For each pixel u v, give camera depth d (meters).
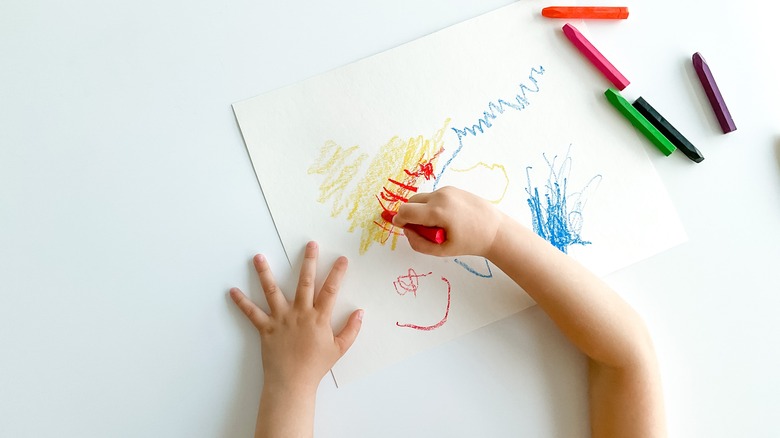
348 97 0.52
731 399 0.54
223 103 0.51
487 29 0.54
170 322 0.50
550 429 0.52
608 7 0.55
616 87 0.55
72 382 0.49
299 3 0.52
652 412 0.49
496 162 0.53
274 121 0.51
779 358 0.54
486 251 0.49
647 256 0.54
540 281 0.49
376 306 0.51
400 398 0.50
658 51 0.56
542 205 0.53
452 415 0.51
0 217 0.49
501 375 0.52
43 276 0.49
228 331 0.50
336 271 0.50
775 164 0.56
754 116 0.57
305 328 0.49
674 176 0.55
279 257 0.51
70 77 0.50
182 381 0.49
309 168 0.51
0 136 0.49
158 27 0.51
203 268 0.50
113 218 0.50
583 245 0.53
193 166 0.50
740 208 0.55
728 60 0.57
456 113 0.53
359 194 0.51
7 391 0.48
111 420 0.49
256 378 0.50
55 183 0.49
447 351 0.51
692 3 0.57
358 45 0.53
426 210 0.48
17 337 0.48
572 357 0.53
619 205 0.54
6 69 0.50
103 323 0.49
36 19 0.50
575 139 0.54
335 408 0.50
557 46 0.55
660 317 0.54
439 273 0.52
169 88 0.51
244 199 0.51
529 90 0.54
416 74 0.53
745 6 0.57
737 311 0.54
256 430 0.48
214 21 0.51
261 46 0.52
